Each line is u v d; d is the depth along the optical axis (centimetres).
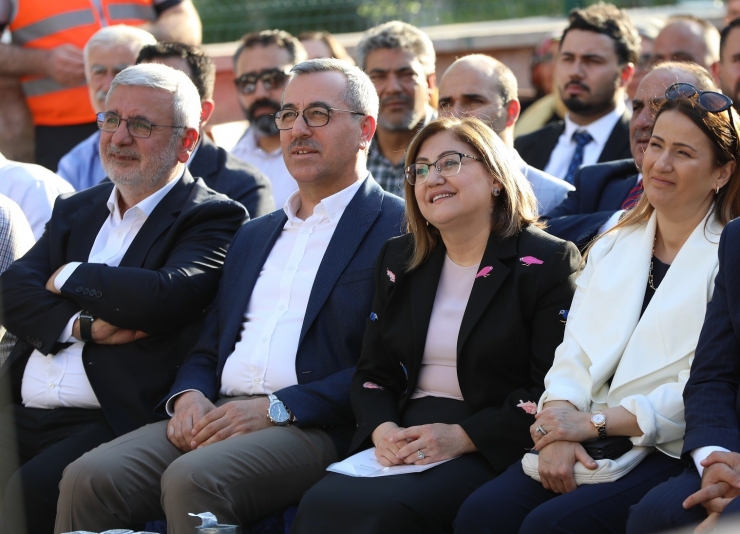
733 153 848
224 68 2195
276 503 976
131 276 1080
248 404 1002
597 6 1562
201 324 1138
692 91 861
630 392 845
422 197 944
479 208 939
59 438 1101
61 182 1358
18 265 1148
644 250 884
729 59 1398
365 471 891
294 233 1101
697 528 719
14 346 1159
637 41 1516
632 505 776
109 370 1091
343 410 1011
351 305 1031
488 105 1359
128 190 1157
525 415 885
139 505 985
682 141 848
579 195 1221
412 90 1504
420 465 884
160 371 1104
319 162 1077
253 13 2241
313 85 1084
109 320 1077
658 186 858
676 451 823
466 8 2252
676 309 837
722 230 827
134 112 1142
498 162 944
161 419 1080
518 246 936
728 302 793
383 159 1543
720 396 779
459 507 864
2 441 1066
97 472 973
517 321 913
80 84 1761
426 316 952
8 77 1753
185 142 1179
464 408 934
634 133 1168
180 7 1836
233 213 1167
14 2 1759
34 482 1020
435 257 970
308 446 990
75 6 1758
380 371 984
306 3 2194
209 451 948
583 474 808
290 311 1057
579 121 1517
